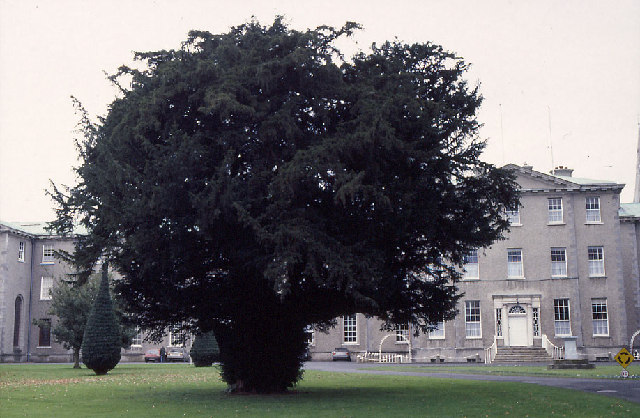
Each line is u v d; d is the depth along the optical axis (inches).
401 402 713.6
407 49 889.5
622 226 2199.8
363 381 1091.3
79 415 617.9
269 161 762.2
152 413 633.6
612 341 2028.8
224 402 738.2
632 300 2149.4
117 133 765.9
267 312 832.9
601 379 1079.6
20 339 2464.3
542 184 2113.7
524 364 1820.9
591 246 2078.0
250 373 847.1
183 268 771.4
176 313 849.5
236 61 799.7
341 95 791.7
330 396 800.3
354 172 713.6
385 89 794.8
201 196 708.0
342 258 701.9
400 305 856.3
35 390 951.0
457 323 2100.1
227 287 808.9
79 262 807.1
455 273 887.7
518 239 2100.1
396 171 780.0
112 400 778.2
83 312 1772.9
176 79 767.1
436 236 817.5
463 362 2050.9
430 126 775.1
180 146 707.4
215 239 761.6
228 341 850.1
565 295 2059.5
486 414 597.0
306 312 843.4
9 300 2400.3
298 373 890.1
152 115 756.6
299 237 674.8
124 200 757.3
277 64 756.0
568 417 571.8
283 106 759.7
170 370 1612.9
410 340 2137.1
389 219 755.4
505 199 853.8
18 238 2472.9
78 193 798.5
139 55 845.8
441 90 881.5
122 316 897.5
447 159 794.8
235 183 710.5
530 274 2082.9
